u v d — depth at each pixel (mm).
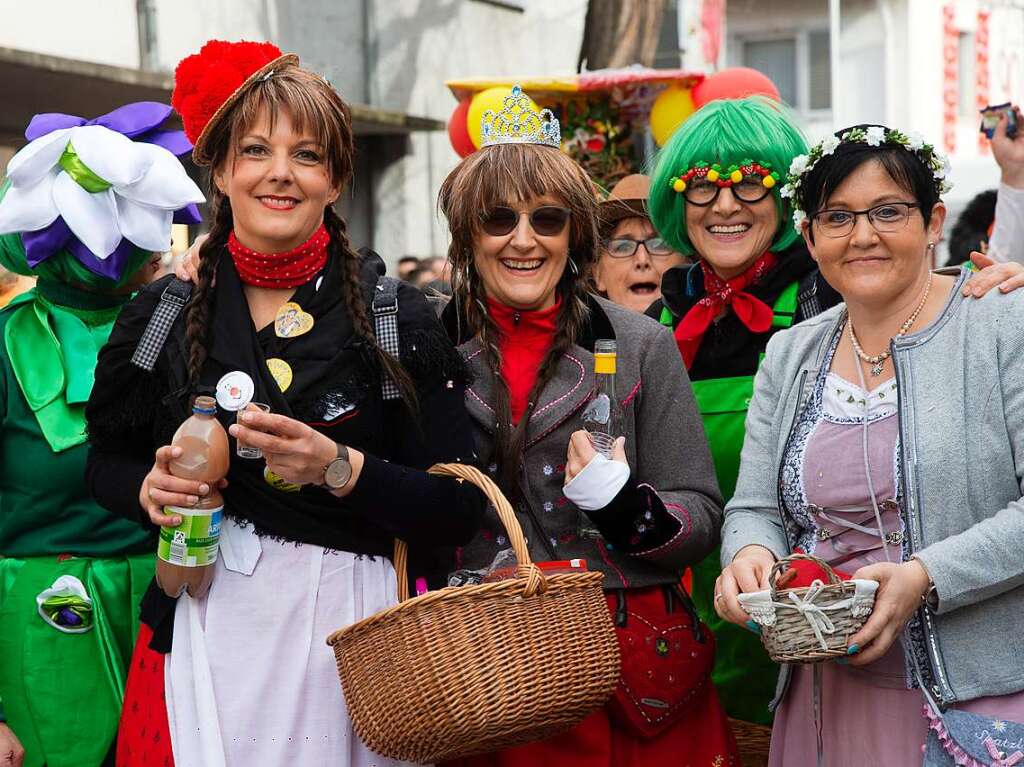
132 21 10359
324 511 2666
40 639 3186
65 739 3166
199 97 2652
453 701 2416
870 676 2656
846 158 2623
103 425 2771
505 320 3143
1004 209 4258
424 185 13930
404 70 13633
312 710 2625
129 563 3258
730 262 3559
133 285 3424
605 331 3150
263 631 2629
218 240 2758
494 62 14977
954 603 2473
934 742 2557
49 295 3322
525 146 3074
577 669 2506
